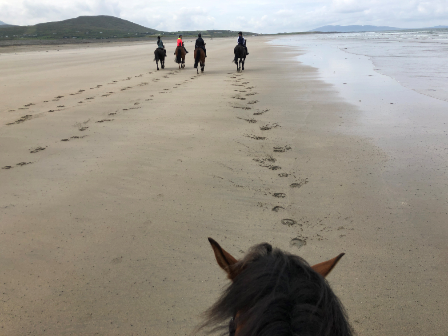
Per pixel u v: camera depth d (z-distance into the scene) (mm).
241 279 841
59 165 4773
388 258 2725
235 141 5566
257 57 21969
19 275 2645
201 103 8328
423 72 12578
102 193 3934
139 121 6867
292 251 2852
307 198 3719
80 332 2127
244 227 3217
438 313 2188
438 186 3869
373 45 30391
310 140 5543
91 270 2684
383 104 7789
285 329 669
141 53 27922
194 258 2793
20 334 2123
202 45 14742
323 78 11773
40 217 3455
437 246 2848
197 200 3732
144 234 3139
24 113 7758
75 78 13305
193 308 2277
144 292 2439
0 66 18297
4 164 4859
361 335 2037
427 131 5785
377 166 4465
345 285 2455
